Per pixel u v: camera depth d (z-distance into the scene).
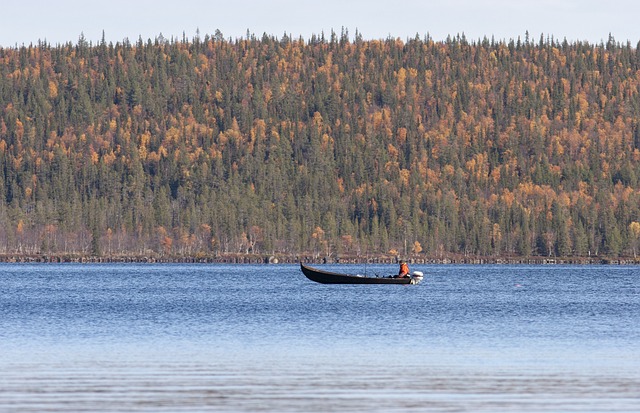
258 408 156.50
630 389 172.50
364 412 154.00
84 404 158.62
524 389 172.50
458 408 157.00
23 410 153.88
